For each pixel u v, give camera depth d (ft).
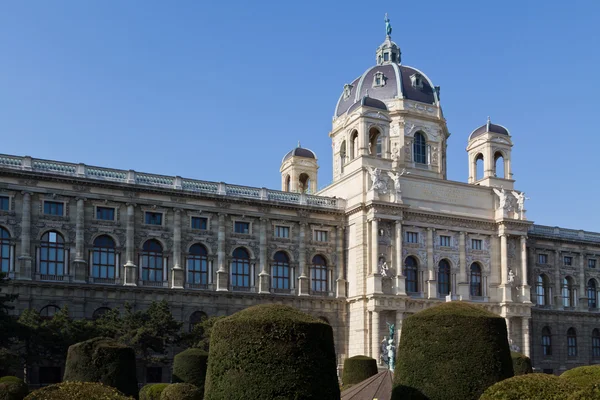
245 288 298.76
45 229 262.67
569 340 385.91
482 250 340.80
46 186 264.52
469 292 331.57
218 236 296.10
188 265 289.74
